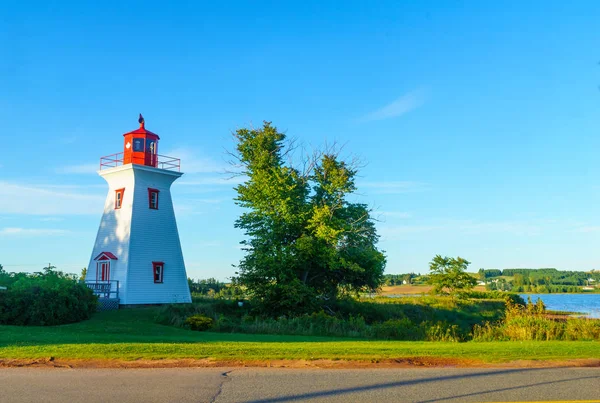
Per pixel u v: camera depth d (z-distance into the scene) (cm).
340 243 4591
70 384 1161
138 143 4588
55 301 3091
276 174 4516
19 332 2245
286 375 1280
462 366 1427
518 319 2777
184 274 4709
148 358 1470
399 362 1470
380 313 4794
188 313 3628
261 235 4416
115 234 4500
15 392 1083
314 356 1530
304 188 4828
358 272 4700
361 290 4969
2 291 3084
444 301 6228
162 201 4666
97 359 1449
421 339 2698
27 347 1616
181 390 1108
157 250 4531
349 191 4694
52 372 1302
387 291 11150
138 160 4553
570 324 2588
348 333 2897
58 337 1958
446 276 6400
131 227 4394
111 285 4350
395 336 2769
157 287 4466
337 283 4888
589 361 1492
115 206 4597
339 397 1054
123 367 1373
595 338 2400
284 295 3931
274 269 4225
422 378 1246
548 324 2653
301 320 3384
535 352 1641
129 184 4522
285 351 1603
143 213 4500
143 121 4681
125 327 2872
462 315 5662
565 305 9081
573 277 18525
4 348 1602
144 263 4416
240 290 4388
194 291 6819
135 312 3788
